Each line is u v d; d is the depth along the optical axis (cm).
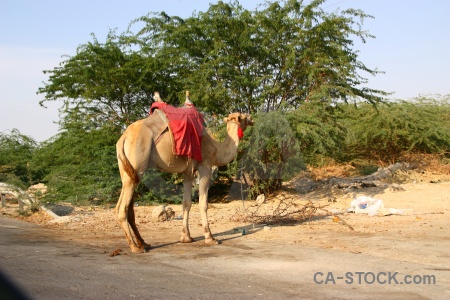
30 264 757
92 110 1838
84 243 965
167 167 927
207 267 754
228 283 660
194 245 943
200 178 973
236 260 800
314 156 1833
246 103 1673
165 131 909
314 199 1619
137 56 1778
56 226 1211
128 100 1848
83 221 1280
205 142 973
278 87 1669
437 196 1584
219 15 1672
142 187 1664
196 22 1692
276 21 1705
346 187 1788
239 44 1697
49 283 643
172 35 1669
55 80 1812
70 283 648
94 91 1739
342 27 1694
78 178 1673
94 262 787
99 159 1683
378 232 1024
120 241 990
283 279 680
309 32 1686
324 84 1655
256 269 737
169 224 1226
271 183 1677
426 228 1051
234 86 1658
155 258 825
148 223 1245
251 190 1642
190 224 1218
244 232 1054
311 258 800
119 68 1712
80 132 1789
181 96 1689
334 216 1253
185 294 606
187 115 933
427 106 2500
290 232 1056
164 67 1738
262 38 1712
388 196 1612
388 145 2381
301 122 1549
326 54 1702
